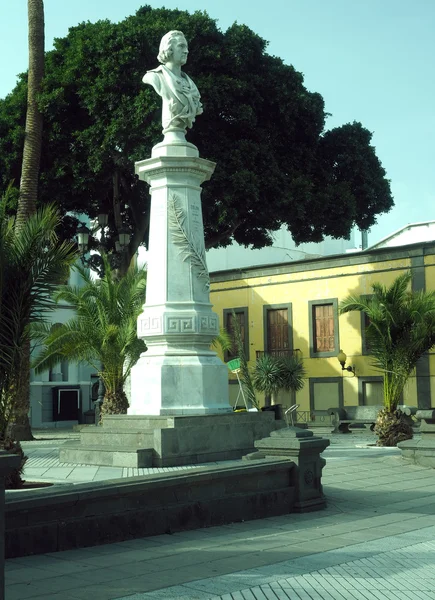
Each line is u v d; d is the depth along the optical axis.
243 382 27.66
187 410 13.38
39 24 22.31
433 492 11.41
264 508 9.23
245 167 24.47
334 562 6.75
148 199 27.34
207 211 23.95
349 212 26.92
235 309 33.88
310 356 31.45
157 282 14.13
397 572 6.38
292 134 26.88
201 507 8.49
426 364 28.55
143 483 7.88
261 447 9.95
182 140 14.64
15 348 9.43
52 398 33.62
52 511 7.14
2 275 9.23
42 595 5.53
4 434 9.61
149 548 7.30
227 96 24.19
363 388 30.03
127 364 21.05
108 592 5.63
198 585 5.87
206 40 24.86
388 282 29.72
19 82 26.94
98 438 13.37
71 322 20.88
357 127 28.78
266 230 30.94
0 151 25.23
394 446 18.05
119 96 23.69
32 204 21.27
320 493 10.00
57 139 24.45
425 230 35.59
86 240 22.05
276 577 6.16
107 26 24.39
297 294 32.12
